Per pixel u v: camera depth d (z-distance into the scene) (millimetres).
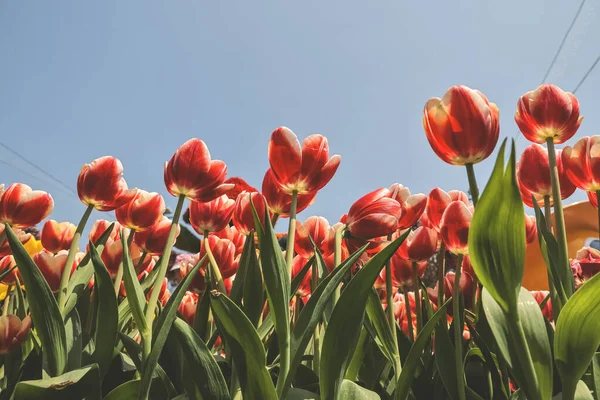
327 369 345
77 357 434
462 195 575
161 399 422
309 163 449
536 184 499
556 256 410
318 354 512
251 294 406
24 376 448
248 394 332
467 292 584
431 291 641
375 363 515
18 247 368
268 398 326
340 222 591
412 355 391
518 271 313
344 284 498
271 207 533
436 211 545
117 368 455
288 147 448
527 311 343
